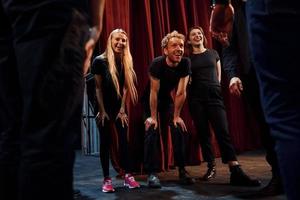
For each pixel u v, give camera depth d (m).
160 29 3.57
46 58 0.73
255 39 0.81
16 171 0.79
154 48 3.56
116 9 3.22
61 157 0.73
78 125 0.78
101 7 0.88
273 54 0.78
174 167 3.40
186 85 2.67
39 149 0.71
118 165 3.05
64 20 0.75
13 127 0.81
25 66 0.74
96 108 2.63
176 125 2.75
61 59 0.74
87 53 0.84
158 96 2.68
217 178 2.83
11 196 0.79
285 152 0.75
